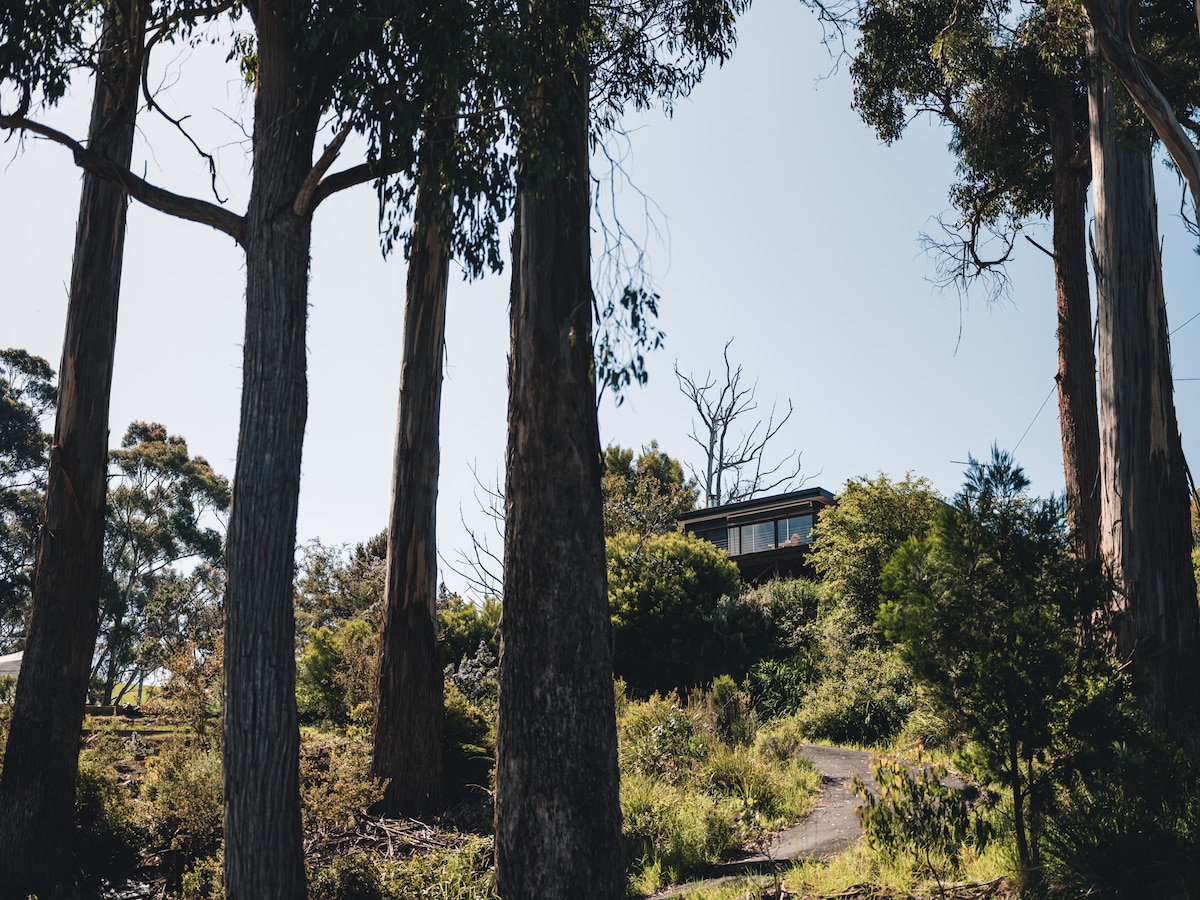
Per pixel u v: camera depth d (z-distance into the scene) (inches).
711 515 1211.2
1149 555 365.1
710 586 919.7
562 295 281.4
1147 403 382.6
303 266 283.1
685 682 837.8
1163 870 218.5
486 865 330.3
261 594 257.8
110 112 354.9
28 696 368.8
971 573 256.7
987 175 656.4
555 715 254.8
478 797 457.1
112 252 407.8
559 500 268.7
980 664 246.4
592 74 352.8
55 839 355.9
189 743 457.4
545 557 265.1
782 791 435.8
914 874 261.9
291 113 287.7
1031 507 257.4
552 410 274.5
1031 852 245.1
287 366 272.5
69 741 370.3
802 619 868.0
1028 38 523.8
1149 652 353.1
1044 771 253.0
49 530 382.9
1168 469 375.9
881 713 635.5
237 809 247.0
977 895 237.9
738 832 382.9
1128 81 348.2
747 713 593.0
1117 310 394.3
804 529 1126.4
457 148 287.6
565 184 289.6
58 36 324.5
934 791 288.7
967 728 254.4
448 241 285.6
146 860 372.2
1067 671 243.0
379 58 288.2
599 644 263.7
